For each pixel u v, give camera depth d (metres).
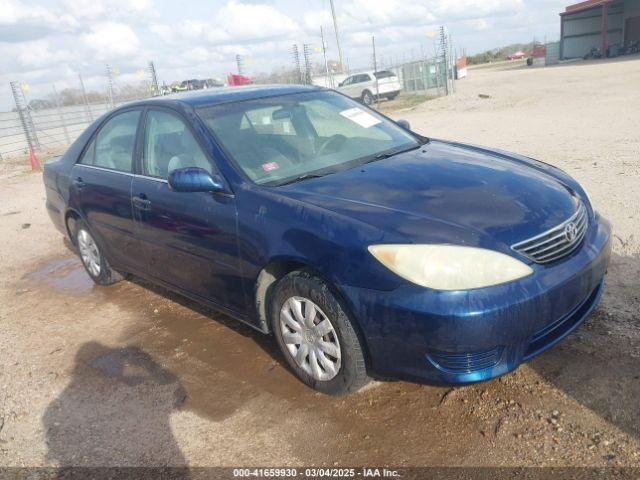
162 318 4.65
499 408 2.94
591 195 6.25
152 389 3.62
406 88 29.92
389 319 2.71
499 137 11.34
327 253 2.91
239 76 28.00
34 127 23.86
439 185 3.23
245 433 3.06
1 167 18.94
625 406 2.81
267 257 3.22
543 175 3.56
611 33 47.53
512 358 2.73
